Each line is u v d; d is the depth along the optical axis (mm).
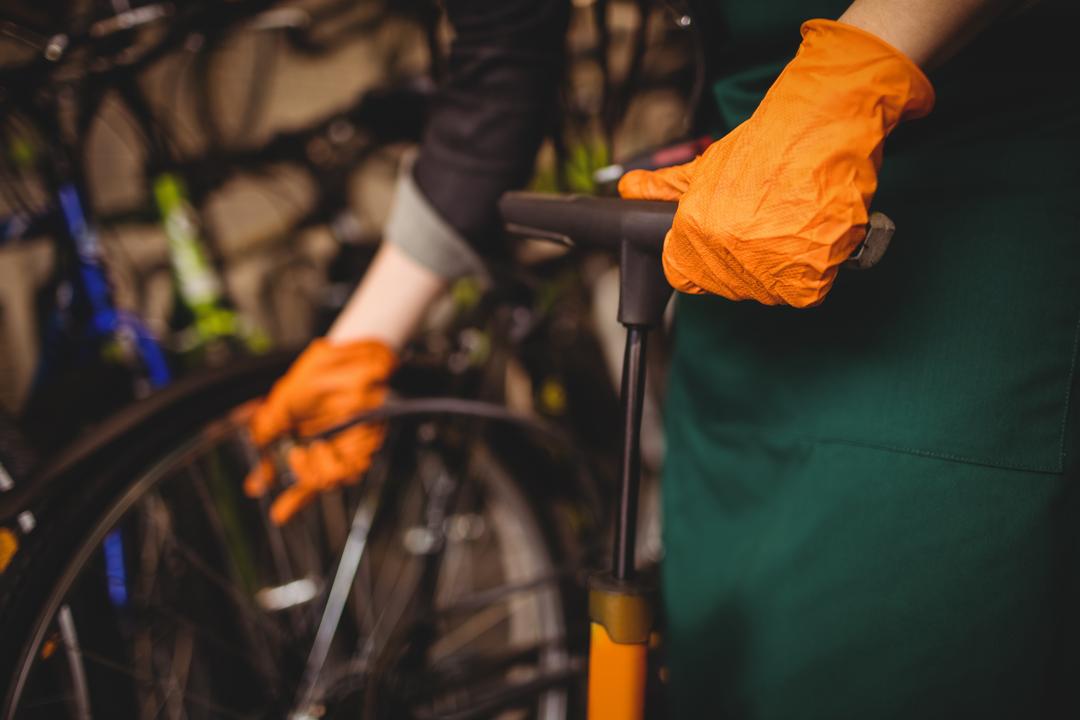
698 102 521
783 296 350
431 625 767
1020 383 421
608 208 396
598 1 657
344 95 1629
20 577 462
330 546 917
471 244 603
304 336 1464
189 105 1393
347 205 1103
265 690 744
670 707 655
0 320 1165
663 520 674
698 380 610
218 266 994
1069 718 455
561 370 1108
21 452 580
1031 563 425
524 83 545
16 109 687
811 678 511
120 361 828
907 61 334
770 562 536
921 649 463
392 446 806
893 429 465
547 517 972
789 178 333
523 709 904
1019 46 401
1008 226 420
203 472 711
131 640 645
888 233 340
